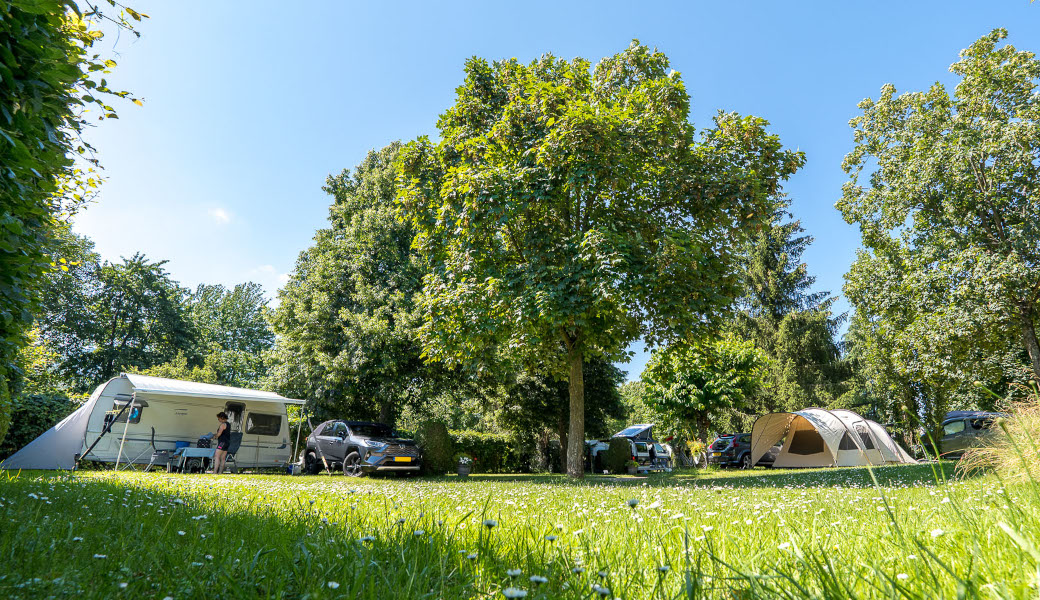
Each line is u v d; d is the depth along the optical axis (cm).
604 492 738
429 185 1495
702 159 1375
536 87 1374
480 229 1260
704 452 2591
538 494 683
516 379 2167
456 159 1494
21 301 346
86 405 1562
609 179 1238
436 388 2059
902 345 2127
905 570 155
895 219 2066
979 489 434
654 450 2677
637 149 1315
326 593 154
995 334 1766
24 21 316
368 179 2452
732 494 630
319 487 790
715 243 1380
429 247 1478
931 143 1994
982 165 1848
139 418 1614
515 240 1374
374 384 1978
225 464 1595
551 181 1242
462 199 1290
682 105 1369
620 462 2309
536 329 1279
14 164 312
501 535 253
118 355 3897
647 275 1157
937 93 2036
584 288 1149
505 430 2722
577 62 1530
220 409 1789
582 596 151
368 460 1422
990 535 183
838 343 3669
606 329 1323
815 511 370
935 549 182
